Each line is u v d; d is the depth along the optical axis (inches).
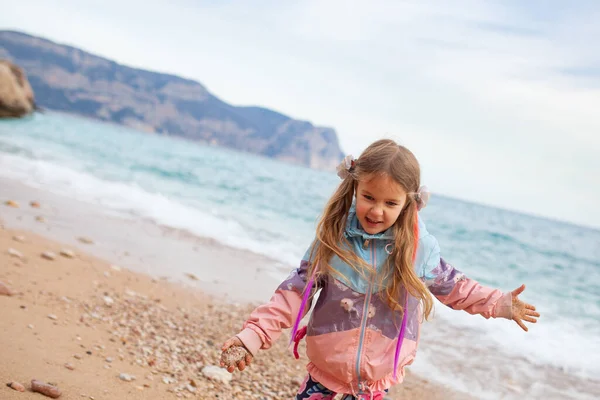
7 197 352.2
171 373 146.2
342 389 95.1
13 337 137.9
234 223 434.9
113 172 648.4
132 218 370.3
